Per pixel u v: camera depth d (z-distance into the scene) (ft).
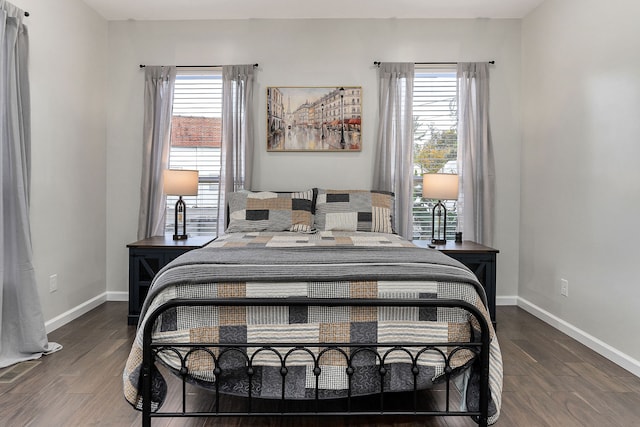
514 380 7.13
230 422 5.81
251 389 5.26
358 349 5.31
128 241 12.23
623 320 7.77
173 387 6.86
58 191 9.80
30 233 8.16
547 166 10.54
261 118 12.13
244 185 11.89
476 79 11.83
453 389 6.91
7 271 7.83
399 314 5.40
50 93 9.43
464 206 11.87
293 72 12.05
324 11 11.50
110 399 6.33
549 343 8.98
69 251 10.29
